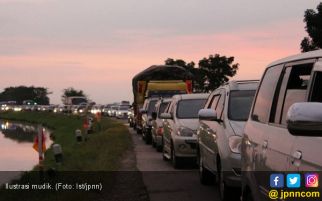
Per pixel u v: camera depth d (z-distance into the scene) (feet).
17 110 344.08
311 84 15.16
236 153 28.53
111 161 51.52
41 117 260.62
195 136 46.62
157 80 107.45
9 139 128.98
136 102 113.09
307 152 13.67
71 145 86.69
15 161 71.87
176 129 47.80
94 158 60.18
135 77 115.14
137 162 53.88
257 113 20.67
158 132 64.75
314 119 12.04
